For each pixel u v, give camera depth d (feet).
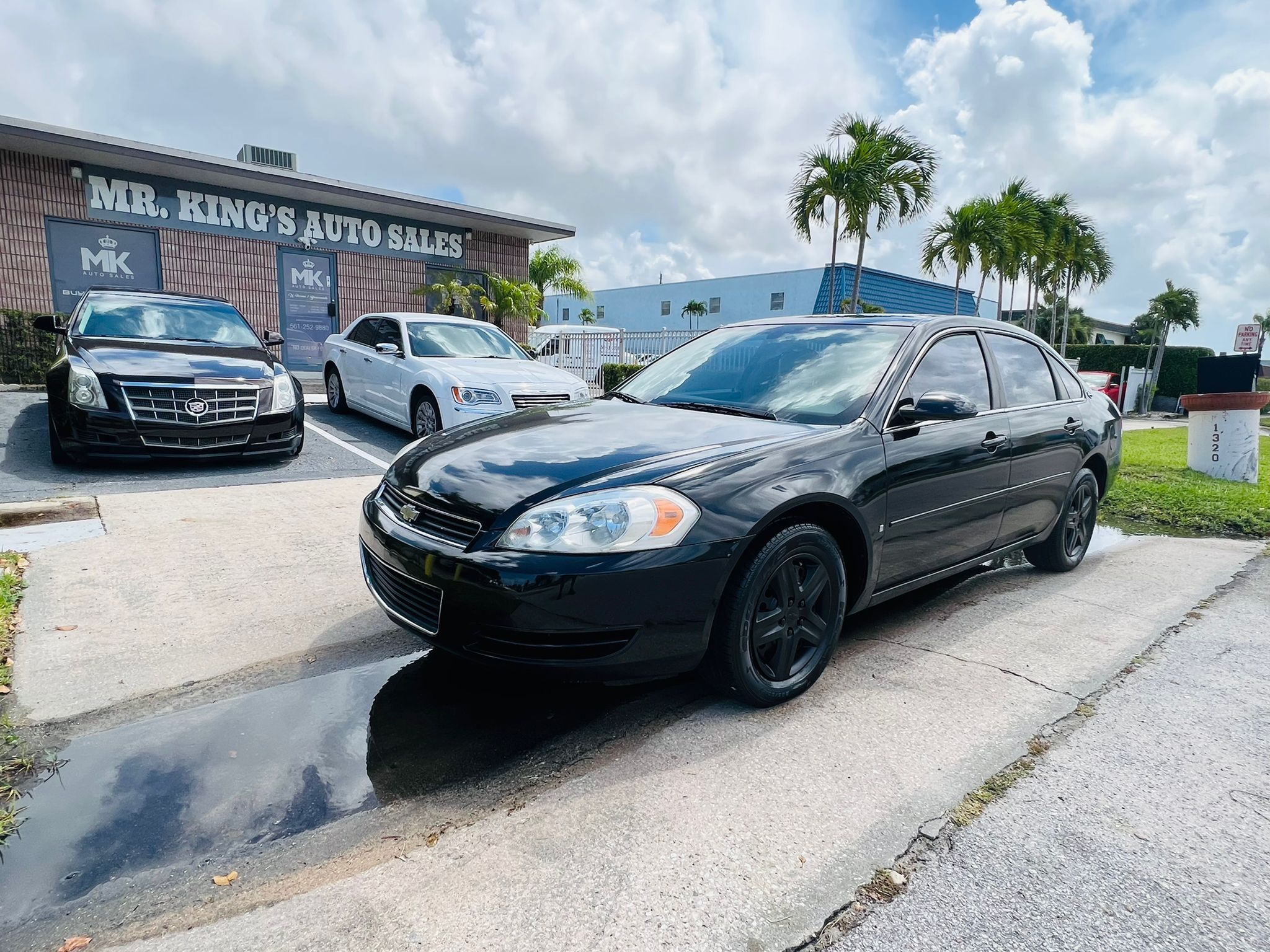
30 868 6.03
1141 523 20.52
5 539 13.74
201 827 6.60
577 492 7.95
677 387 12.14
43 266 37.01
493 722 8.57
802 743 8.16
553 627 7.50
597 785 7.32
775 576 8.62
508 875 6.02
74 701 8.59
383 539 8.87
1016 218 63.87
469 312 50.01
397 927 5.44
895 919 5.58
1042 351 14.29
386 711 8.77
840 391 10.45
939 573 11.23
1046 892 5.90
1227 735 8.45
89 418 18.01
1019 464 12.30
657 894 5.81
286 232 44.11
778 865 6.16
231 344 23.12
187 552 13.58
